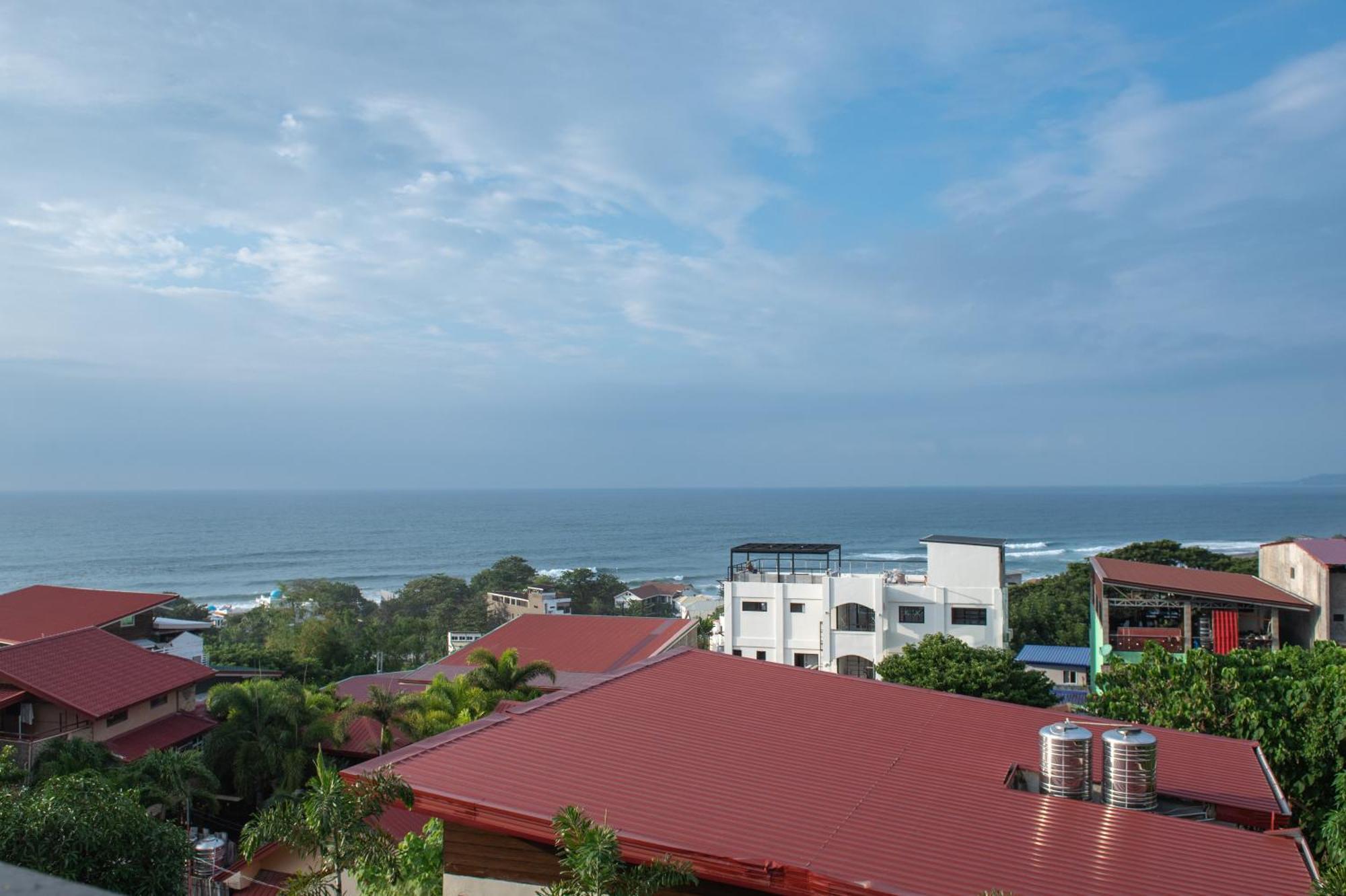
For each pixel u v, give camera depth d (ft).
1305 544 140.36
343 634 252.21
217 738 112.88
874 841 35.76
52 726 113.80
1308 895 33.76
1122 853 36.50
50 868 46.96
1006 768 45.55
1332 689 69.77
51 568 644.27
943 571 169.68
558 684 146.51
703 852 33.14
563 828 30.32
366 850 37.29
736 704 52.85
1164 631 135.33
